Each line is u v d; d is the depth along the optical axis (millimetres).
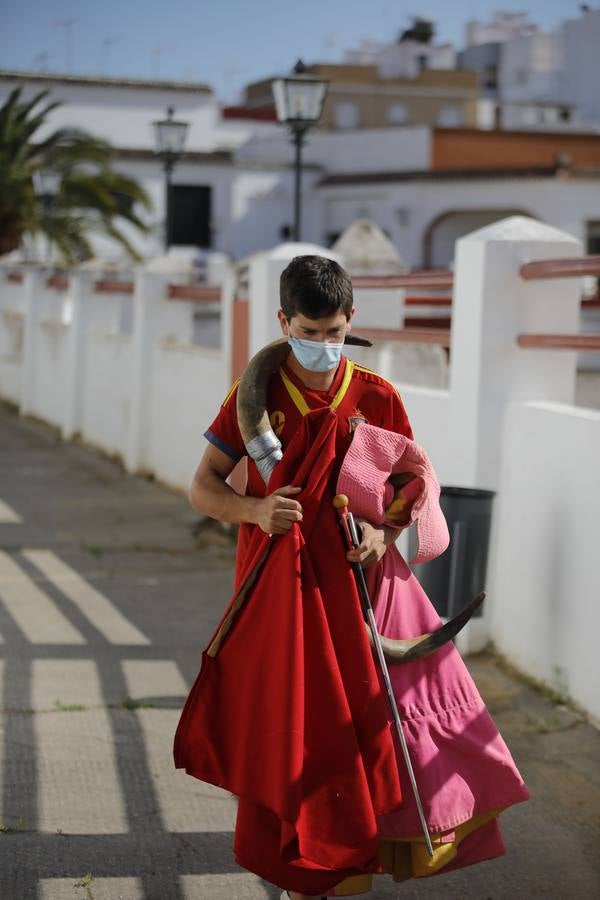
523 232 13562
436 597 12719
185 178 93500
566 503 12148
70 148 63562
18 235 61094
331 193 93938
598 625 11562
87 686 12875
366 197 90875
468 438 13797
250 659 7238
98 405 31359
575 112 120688
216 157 94188
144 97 100188
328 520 7301
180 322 27281
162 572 18422
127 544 20344
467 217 88000
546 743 11305
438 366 20141
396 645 7449
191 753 7379
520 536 13211
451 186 85375
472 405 13688
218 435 7742
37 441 33250
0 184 59281
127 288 30078
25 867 8773
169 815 9766
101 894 8438
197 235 94250
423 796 7348
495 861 9109
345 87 122625
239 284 21875
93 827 9492
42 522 22047
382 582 7582
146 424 27406
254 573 7270
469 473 13805
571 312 13773
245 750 7180
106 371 30562
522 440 13172
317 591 7145
